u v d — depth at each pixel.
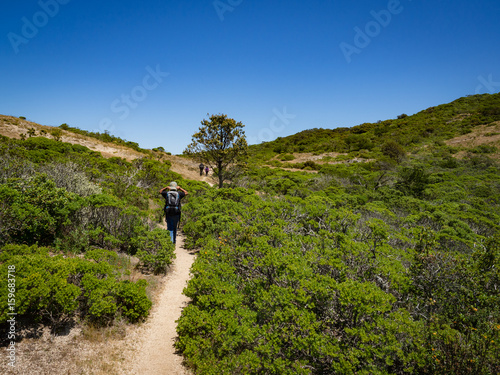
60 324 3.72
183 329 3.96
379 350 3.17
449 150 42.41
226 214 8.58
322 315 3.88
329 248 5.30
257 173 28.20
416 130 60.19
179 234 9.41
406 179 20.59
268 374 3.33
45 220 5.26
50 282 3.44
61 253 5.30
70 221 5.75
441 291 4.48
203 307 4.36
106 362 3.39
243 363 3.31
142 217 7.68
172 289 5.52
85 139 31.09
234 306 4.09
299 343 3.29
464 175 26.81
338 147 56.50
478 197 17.28
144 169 16.97
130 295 4.22
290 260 4.57
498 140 43.56
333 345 3.32
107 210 6.57
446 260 4.88
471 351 3.25
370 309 3.43
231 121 15.43
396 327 3.33
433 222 10.04
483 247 5.29
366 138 58.88
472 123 56.78
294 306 3.70
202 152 15.83
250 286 4.70
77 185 7.80
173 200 7.18
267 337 3.48
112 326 4.02
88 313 4.02
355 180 22.67
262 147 70.81
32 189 5.42
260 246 5.21
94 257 4.81
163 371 3.49
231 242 6.02
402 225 9.17
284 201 9.20
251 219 7.09
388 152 41.72
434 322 3.80
